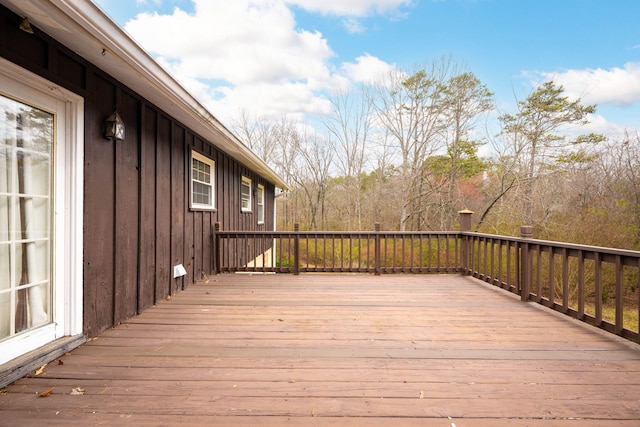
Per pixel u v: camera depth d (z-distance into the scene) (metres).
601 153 12.39
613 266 9.08
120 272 3.09
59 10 1.82
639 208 11.09
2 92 1.99
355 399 1.79
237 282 4.95
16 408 1.69
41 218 2.31
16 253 2.12
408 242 11.58
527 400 1.79
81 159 2.55
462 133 14.50
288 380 2.00
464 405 1.74
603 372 2.12
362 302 3.83
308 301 3.87
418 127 15.14
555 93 12.95
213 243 5.76
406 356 2.35
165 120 4.05
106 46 2.19
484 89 14.06
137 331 2.85
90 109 2.67
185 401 1.76
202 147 5.34
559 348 2.50
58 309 2.41
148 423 1.58
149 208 3.65
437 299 3.97
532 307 3.63
